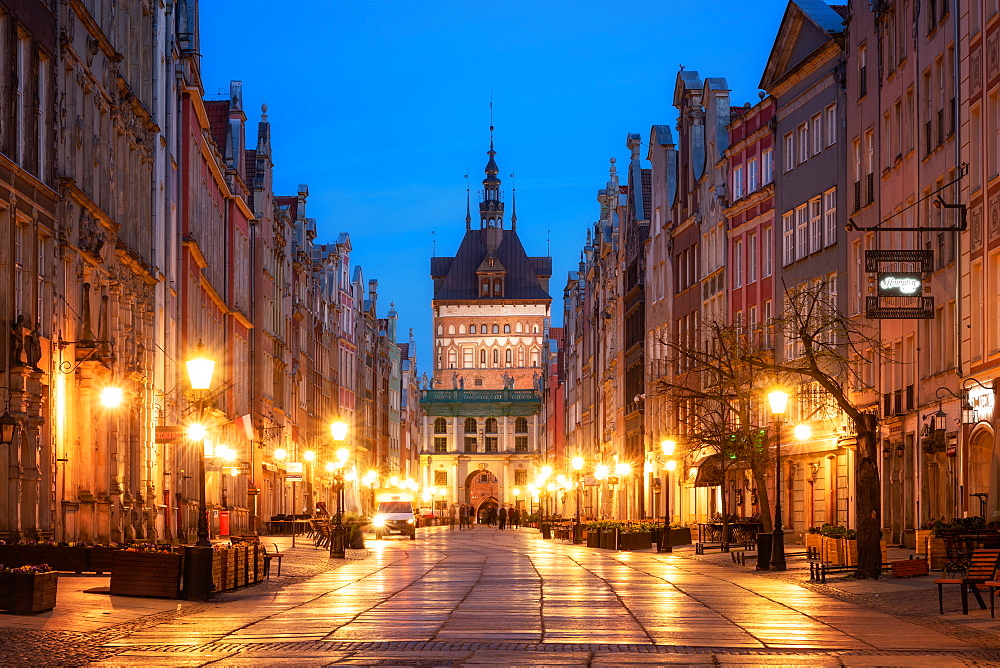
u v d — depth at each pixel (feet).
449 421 603.26
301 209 317.83
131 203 136.77
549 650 60.59
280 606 83.25
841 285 171.94
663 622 73.77
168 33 156.25
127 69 137.08
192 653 58.75
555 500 450.30
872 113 160.97
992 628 70.13
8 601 70.33
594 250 358.43
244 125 236.84
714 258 225.35
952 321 134.10
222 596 90.43
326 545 180.65
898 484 152.05
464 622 73.31
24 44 99.09
